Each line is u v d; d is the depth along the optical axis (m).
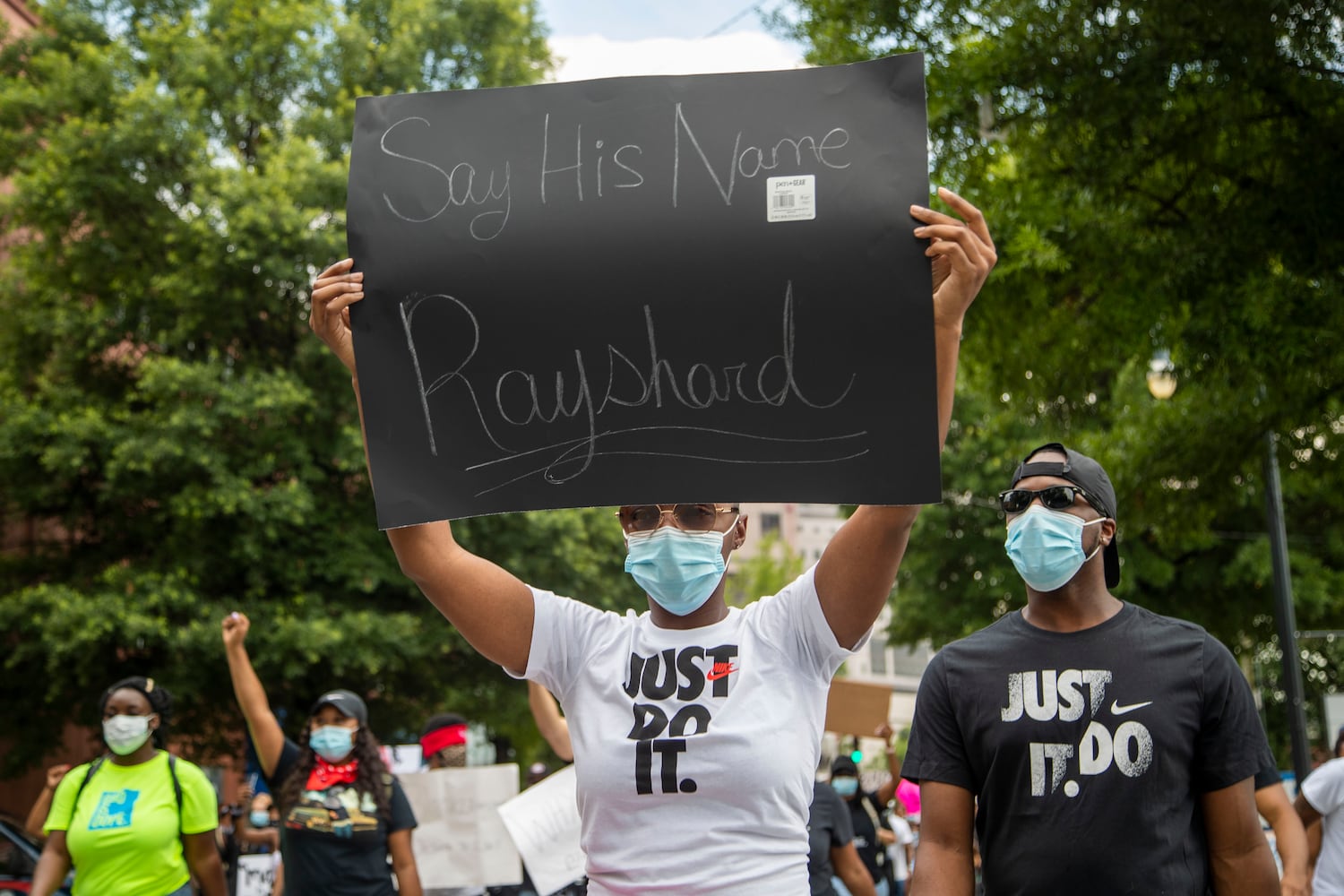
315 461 16.72
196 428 15.26
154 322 16.39
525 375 2.90
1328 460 9.76
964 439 18.72
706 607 3.03
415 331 2.95
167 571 15.66
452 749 7.42
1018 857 3.11
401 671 17.61
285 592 16.23
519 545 16.61
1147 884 2.98
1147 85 8.11
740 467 2.79
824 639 2.92
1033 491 3.35
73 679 16.42
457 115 3.06
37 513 17.09
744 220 2.88
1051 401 9.90
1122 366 10.34
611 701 2.93
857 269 2.82
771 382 2.82
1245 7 7.80
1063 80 8.48
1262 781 3.40
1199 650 3.16
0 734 17.03
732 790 2.77
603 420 2.86
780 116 2.95
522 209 2.96
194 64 16.72
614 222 2.93
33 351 16.98
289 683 16.94
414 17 18.20
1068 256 8.66
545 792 6.72
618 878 2.78
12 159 16.81
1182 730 3.07
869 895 5.71
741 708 2.85
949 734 3.31
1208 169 8.64
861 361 2.79
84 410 15.73
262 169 17.09
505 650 3.03
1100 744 3.09
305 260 15.77
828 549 2.93
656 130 2.98
